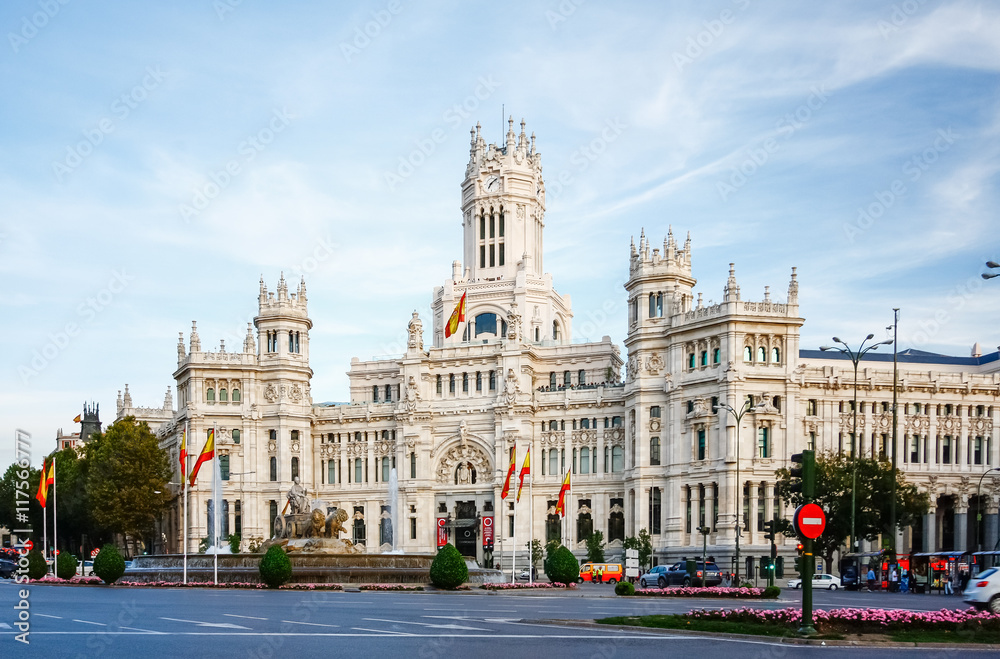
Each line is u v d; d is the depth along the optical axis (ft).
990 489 549.95
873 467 441.68
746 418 515.50
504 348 622.13
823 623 167.94
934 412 549.95
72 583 356.18
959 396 552.41
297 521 402.52
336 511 404.57
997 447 553.64
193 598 257.75
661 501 553.64
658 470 555.69
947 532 569.23
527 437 611.47
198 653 132.77
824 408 536.42
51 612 200.23
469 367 636.89
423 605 239.71
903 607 259.60
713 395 529.04
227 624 173.78
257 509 628.69
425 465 633.20
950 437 551.18
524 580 472.03
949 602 291.99
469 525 622.95
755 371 521.24
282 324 644.69
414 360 642.22
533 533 607.37
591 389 604.08
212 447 396.16
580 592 343.67
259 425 638.12
